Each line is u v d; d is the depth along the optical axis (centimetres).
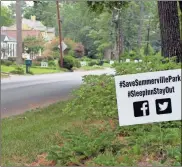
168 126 704
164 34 1323
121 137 727
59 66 4525
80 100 756
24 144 766
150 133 675
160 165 575
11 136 858
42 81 2723
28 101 1602
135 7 5350
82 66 4722
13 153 704
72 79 2927
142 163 596
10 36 6262
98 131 756
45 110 1288
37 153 702
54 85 2361
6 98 1692
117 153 634
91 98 716
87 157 640
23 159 673
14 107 1442
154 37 5116
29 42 5606
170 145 640
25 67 4200
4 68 3791
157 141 648
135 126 725
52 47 5400
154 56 741
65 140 768
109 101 711
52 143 762
